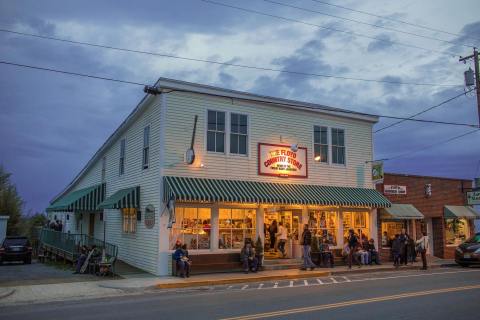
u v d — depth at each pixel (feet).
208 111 64.49
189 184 59.62
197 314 33.14
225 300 39.93
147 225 63.82
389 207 78.13
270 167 68.44
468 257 74.59
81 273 61.36
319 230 73.20
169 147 60.85
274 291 45.96
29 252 82.74
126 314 33.81
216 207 63.21
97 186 90.17
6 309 37.37
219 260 61.82
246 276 57.31
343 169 76.89
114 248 60.13
